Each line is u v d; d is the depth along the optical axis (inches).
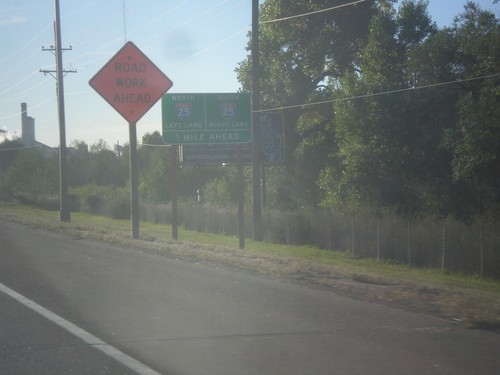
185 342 350.9
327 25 1717.5
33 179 3063.5
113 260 718.5
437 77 1197.7
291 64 1768.0
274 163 1593.3
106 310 438.3
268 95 1768.0
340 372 293.6
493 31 1062.4
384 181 1267.2
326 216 1222.9
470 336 354.3
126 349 337.7
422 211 1203.2
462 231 963.3
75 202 2452.0
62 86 1569.9
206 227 1535.4
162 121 1047.0
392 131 1248.2
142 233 1275.8
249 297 478.6
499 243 913.5
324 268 642.2
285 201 1802.4
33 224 1378.0
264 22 1657.2
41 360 318.3
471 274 940.0
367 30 1695.4
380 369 296.7
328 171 1439.5
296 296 480.4
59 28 1571.1
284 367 302.8
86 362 314.3
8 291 518.0
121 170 3481.8
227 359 317.4
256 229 1262.3
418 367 298.8
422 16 1402.6
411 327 375.6
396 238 1064.8
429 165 1230.3
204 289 515.8
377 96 1248.2
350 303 450.6
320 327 379.2
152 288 523.8
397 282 569.6
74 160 3378.4
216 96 1058.1
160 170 2329.0
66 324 397.1
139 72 1024.2
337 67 1771.7
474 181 1139.3
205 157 1381.6
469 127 1053.8
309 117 1845.5
